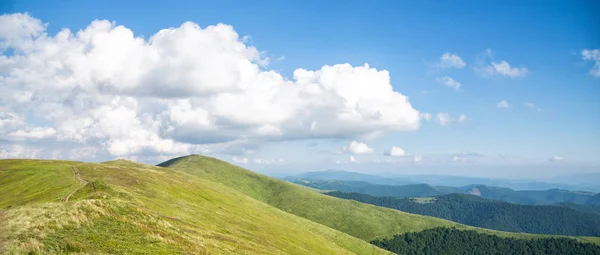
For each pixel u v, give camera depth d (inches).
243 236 3417.8
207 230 2805.1
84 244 1325.0
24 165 5753.0
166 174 6525.6
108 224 1603.1
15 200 3408.0
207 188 6717.5
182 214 3270.2
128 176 4837.6
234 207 5674.2
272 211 7770.7
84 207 1680.6
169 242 1620.3
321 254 4837.6
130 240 1494.8
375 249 7721.5
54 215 1533.0
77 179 4101.9
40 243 1235.2
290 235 5187.0
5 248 1178.0
